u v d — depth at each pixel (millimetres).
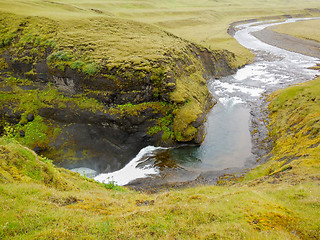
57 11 72000
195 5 161750
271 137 38469
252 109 49656
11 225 10250
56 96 44562
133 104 41219
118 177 33844
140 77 40938
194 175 32344
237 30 123750
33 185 14094
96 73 41781
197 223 12039
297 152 28484
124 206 14930
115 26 62906
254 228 11477
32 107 44531
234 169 32750
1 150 15578
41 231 10148
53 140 41812
